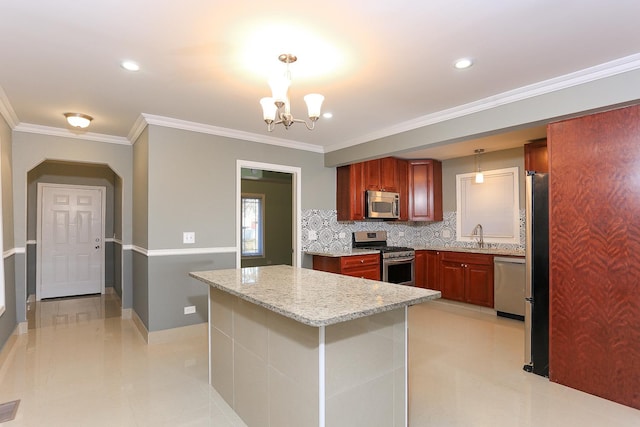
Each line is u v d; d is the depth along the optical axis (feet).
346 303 5.41
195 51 7.13
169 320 11.88
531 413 7.32
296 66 7.80
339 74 8.19
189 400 7.94
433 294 6.11
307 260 15.66
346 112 10.93
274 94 7.01
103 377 9.00
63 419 7.10
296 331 5.66
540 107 8.68
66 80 8.53
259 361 6.64
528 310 9.42
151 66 7.78
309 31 6.38
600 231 7.93
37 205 17.92
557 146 8.64
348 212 16.08
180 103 10.17
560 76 8.18
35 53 7.18
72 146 13.39
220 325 8.19
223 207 13.11
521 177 15.51
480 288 15.21
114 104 10.28
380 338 5.96
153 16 5.90
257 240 24.27
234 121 12.00
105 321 14.03
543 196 9.32
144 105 10.37
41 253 17.97
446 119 10.85
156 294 11.66
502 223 16.20
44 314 15.05
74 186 18.86
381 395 5.97
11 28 6.24
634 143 7.45
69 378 8.92
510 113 9.28
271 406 6.28
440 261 16.83
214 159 12.91
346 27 6.24
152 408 7.58
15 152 12.34
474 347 11.16
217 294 8.37
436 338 12.01
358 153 14.21
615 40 6.65
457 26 6.22
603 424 6.91
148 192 11.53
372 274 15.44
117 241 18.31
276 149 14.64
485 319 14.30
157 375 9.15
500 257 14.38
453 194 18.17
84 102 10.10
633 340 7.47
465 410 7.44
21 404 7.65
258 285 6.95
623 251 7.59
